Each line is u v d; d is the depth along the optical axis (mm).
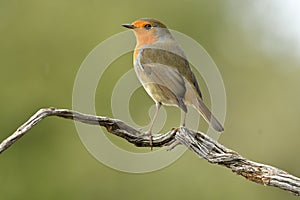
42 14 18125
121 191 16734
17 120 17359
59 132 16781
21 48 17922
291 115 20922
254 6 21875
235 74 21172
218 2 20844
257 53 21578
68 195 16656
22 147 16750
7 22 18047
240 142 20375
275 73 21531
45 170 16766
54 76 17828
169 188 16859
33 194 16688
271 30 21984
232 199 17125
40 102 17578
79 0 18297
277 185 6645
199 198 16922
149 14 19234
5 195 16656
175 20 19844
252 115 20828
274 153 20141
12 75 17703
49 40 18047
